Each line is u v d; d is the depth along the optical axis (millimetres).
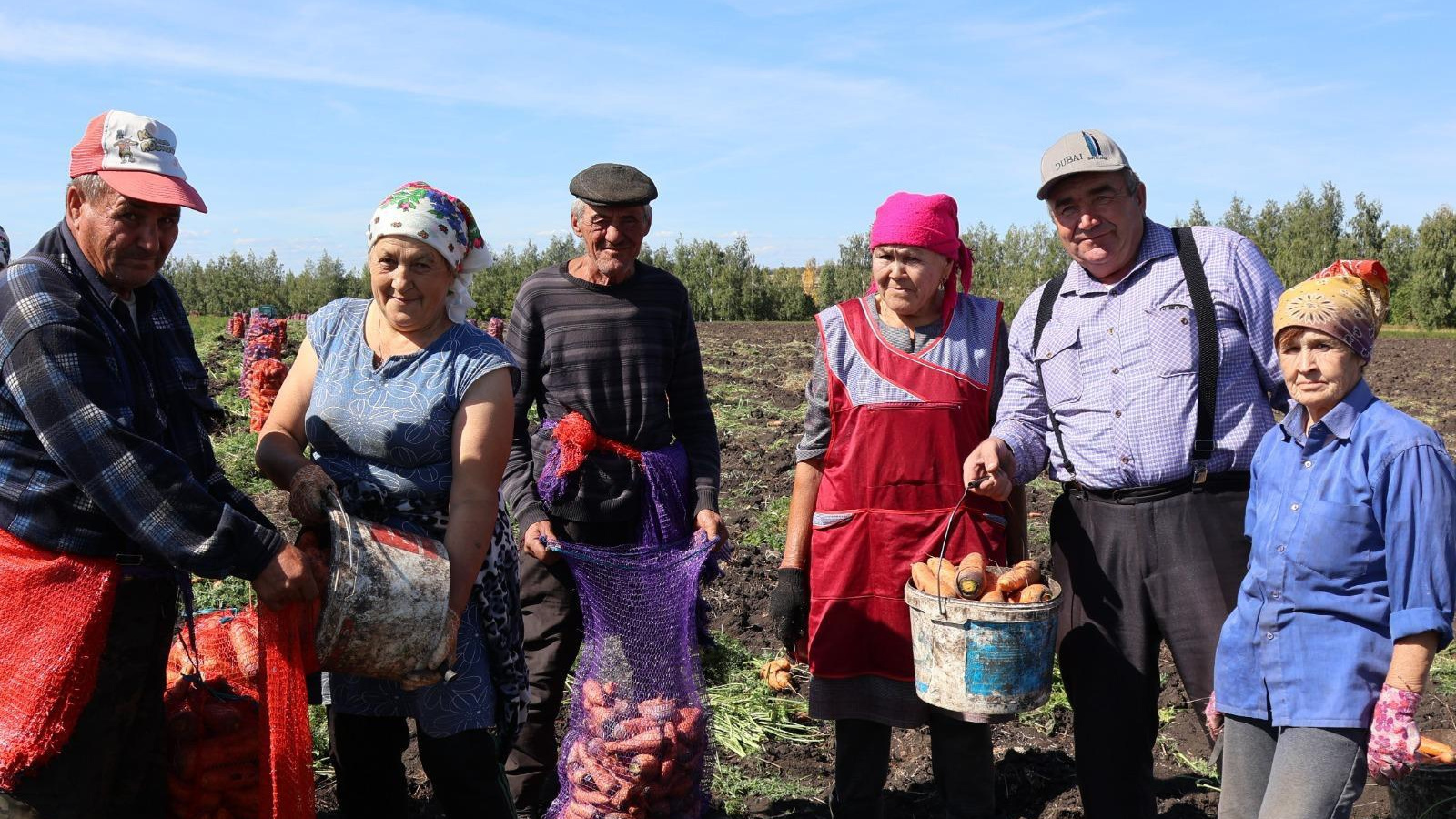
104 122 2629
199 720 2955
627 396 3947
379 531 2758
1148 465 3277
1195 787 4348
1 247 3914
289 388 3176
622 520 3938
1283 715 2852
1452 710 4902
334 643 2627
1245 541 3254
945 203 3471
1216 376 3234
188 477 2576
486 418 2984
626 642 3662
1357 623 2787
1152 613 3346
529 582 3979
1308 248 54719
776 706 5133
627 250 3900
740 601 6621
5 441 2607
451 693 2973
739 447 11859
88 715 2646
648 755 3506
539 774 3965
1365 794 4145
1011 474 3449
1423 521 2646
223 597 5898
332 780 4246
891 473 3527
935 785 4113
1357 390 2828
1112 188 3297
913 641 3355
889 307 3594
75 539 2625
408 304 2924
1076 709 3432
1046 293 3582
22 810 2576
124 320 2754
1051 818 4039
